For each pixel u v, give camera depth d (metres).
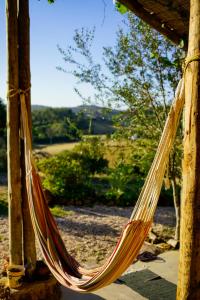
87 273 3.21
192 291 1.91
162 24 3.65
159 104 6.11
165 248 6.02
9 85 3.69
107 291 4.42
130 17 5.94
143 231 2.48
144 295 4.33
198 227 1.90
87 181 10.54
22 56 3.72
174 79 5.89
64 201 9.70
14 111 3.73
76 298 4.23
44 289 3.86
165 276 4.89
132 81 6.10
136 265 5.29
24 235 3.89
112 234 7.13
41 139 32.84
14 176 3.78
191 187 1.91
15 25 3.67
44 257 3.33
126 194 10.05
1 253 5.73
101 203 10.04
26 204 3.87
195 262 1.90
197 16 1.91
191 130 1.93
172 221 8.18
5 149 16.52
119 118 6.48
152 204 2.43
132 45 6.04
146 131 6.38
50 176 10.12
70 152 12.04
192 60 1.93
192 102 1.93
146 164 6.98
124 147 6.95
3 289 3.73
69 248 6.22
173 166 6.15
